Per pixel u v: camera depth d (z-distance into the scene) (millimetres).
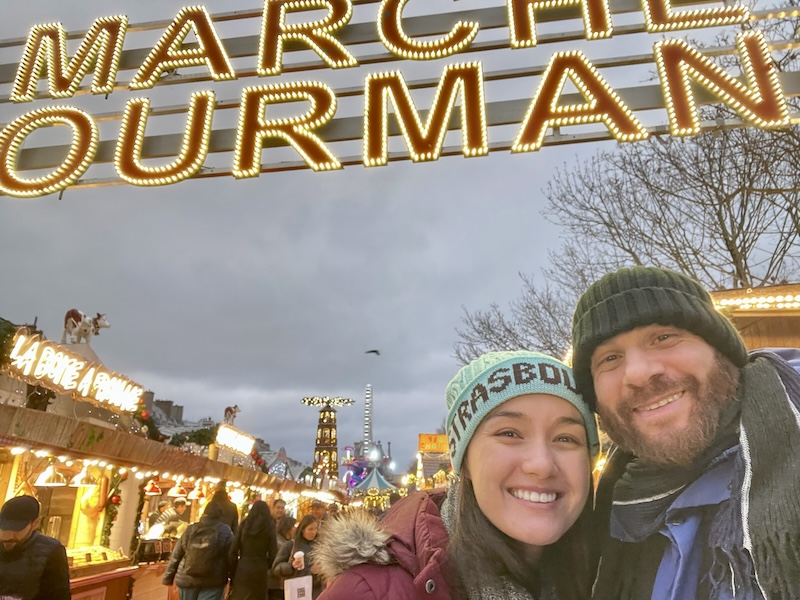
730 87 6125
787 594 854
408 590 1051
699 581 1008
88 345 9492
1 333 5402
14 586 3217
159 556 12898
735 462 1035
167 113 7531
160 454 7816
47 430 5113
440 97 6766
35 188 6918
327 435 55469
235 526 7766
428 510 1296
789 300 3473
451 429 1344
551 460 1152
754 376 1080
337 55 7527
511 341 10477
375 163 6590
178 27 8062
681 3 7012
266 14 7957
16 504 3338
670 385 1112
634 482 1172
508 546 1164
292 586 4641
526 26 7152
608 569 1176
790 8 6473
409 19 7691
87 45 8180
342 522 1168
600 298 1243
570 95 6621
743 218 7250
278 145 7070
